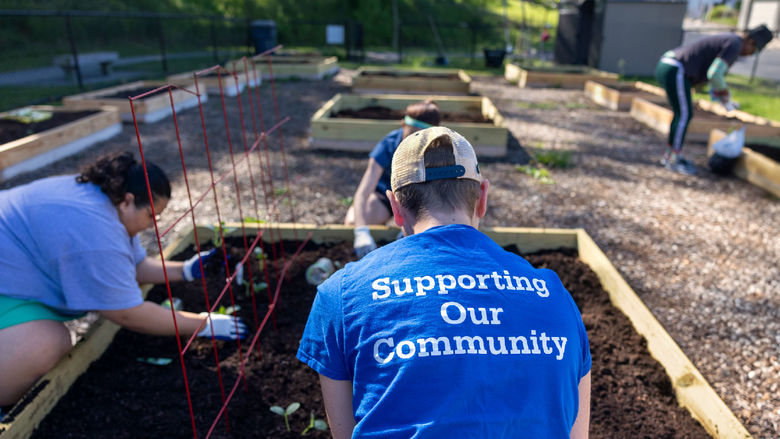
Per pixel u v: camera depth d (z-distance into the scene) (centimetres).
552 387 108
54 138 626
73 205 206
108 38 1803
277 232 356
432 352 105
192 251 339
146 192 216
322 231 355
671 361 246
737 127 740
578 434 125
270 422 219
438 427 100
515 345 108
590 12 1645
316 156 677
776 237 465
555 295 119
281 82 1306
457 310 109
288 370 249
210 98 1065
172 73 1333
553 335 112
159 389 231
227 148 712
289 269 327
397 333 108
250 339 268
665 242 453
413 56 2083
